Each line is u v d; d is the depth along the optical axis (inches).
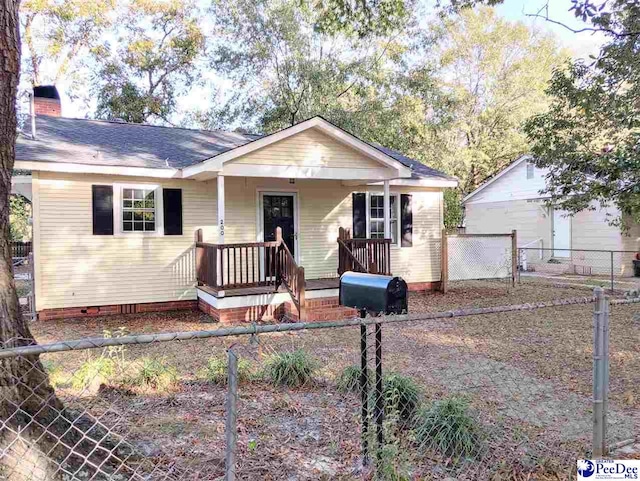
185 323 345.7
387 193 421.4
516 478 117.8
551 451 131.6
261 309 361.7
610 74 334.3
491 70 1036.5
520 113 981.8
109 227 374.6
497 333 303.9
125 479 106.6
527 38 1029.2
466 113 1023.6
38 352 76.0
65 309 362.6
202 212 410.3
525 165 726.5
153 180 390.0
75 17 875.4
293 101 876.0
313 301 367.2
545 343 275.7
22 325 105.7
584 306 404.8
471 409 149.2
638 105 331.3
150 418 151.6
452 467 121.1
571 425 153.4
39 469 95.9
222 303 347.9
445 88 1016.2
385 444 116.2
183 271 403.9
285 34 858.1
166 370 200.2
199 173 354.0
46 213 354.0
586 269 650.2
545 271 686.5
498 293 491.8
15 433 95.8
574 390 191.3
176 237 400.5
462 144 1051.3
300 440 138.9
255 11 871.7
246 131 972.6
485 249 549.0
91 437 122.9
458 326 325.7
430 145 900.0
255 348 242.2
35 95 494.3
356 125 802.8
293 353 202.5
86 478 101.7
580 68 363.6
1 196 103.4
